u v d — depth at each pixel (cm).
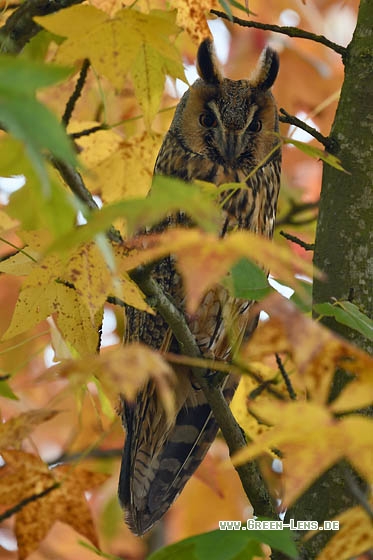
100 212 473
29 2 715
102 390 714
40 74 404
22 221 711
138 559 739
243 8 714
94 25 693
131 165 713
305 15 742
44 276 688
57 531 733
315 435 498
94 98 728
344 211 717
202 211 475
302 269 498
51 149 394
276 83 744
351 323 688
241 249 480
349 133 718
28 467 702
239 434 713
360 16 721
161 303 709
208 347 737
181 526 738
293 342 514
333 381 712
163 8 714
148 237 548
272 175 743
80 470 702
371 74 719
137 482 732
